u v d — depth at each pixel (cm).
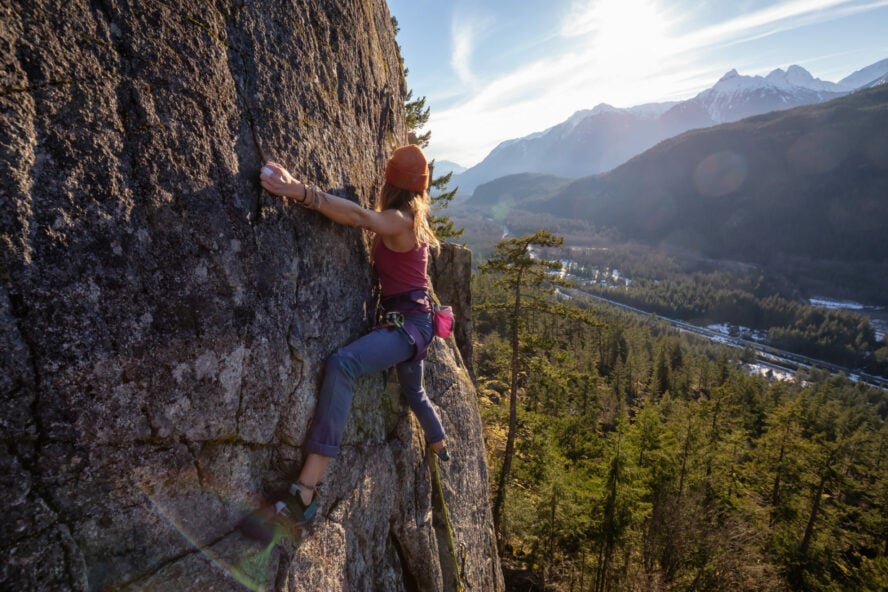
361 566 293
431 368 467
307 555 240
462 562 425
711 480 2412
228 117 207
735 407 3428
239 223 209
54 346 151
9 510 142
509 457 1717
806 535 2541
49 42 150
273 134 230
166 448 183
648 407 2384
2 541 139
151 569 176
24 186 144
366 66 336
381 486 318
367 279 314
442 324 296
